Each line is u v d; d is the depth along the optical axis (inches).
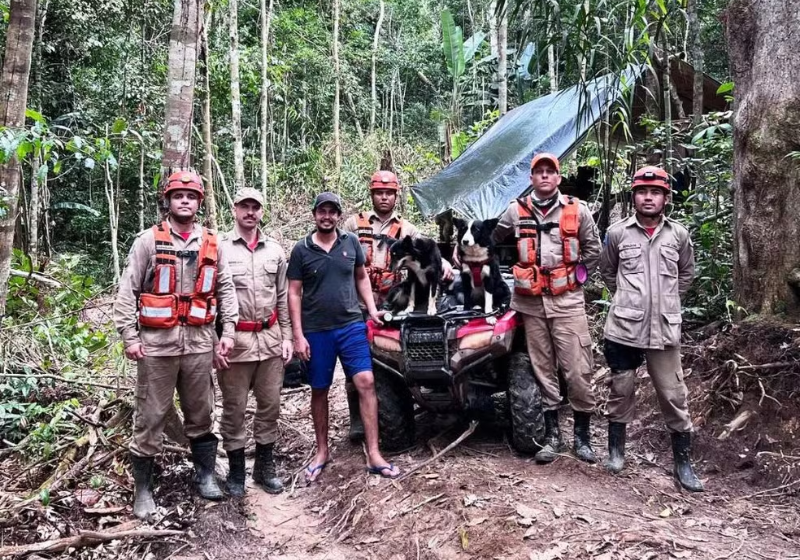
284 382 186.2
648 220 143.3
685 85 299.4
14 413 180.7
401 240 167.2
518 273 150.6
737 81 180.2
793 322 162.7
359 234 180.7
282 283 153.6
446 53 649.6
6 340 197.0
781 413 149.1
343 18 820.6
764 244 169.3
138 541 129.7
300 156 695.1
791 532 118.6
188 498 144.9
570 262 148.9
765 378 155.7
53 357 201.6
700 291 207.3
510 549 112.7
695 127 227.3
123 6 438.9
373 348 157.2
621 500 130.8
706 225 206.5
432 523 125.0
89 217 463.8
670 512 126.9
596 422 180.1
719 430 157.1
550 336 152.4
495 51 655.8
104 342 216.2
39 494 135.6
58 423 165.0
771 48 168.7
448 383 150.1
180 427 164.9
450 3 996.6
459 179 299.1
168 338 133.5
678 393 139.8
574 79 252.5
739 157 176.9
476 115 740.7
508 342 150.3
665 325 138.3
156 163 447.8
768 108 168.6
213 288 138.3
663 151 241.9
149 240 134.5
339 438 183.3
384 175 178.9
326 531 135.8
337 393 229.1
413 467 148.6
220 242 148.0
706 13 372.2
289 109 697.0
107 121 427.8
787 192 165.5
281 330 153.9
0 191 164.6
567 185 307.9
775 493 134.3
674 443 141.7
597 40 212.8
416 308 170.1
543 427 151.3
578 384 149.6
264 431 154.7
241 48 603.2
